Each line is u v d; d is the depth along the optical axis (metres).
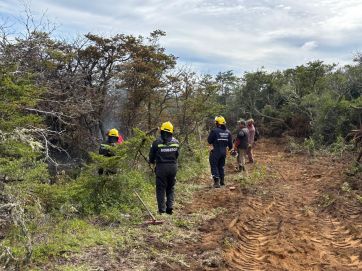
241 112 30.28
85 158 12.93
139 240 6.59
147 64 14.22
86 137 13.06
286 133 25.33
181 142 14.09
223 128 11.40
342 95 21.53
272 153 20.12
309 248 6.63
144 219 7.87
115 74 14.09
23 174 6.22
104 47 13.90
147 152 10.60
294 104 24.52
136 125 14.56
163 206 8.22
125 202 8.47
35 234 6.00
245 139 13.79
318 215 8.73
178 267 5.68
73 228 6.80
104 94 14.12
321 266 5.87
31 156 6.59
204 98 14.78
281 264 5.94
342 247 6.79
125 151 9.10
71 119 12.16
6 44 9.83
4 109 7.32
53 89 11.38
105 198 8.30
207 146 16.06
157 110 14.92
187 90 14.84
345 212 8.73
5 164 6.38
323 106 20.34
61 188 7.26
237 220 8.07
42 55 11.06
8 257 4.98
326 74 25.98
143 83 14.20
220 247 6.44
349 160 15.20
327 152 17.66
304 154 18.45
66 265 5.40
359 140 15.82
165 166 8.18
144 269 5.50
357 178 11.61
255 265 5.93
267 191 10.87
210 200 9.83
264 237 7.27
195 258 6.04
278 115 27.42
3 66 8.14
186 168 13.18
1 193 5.59
